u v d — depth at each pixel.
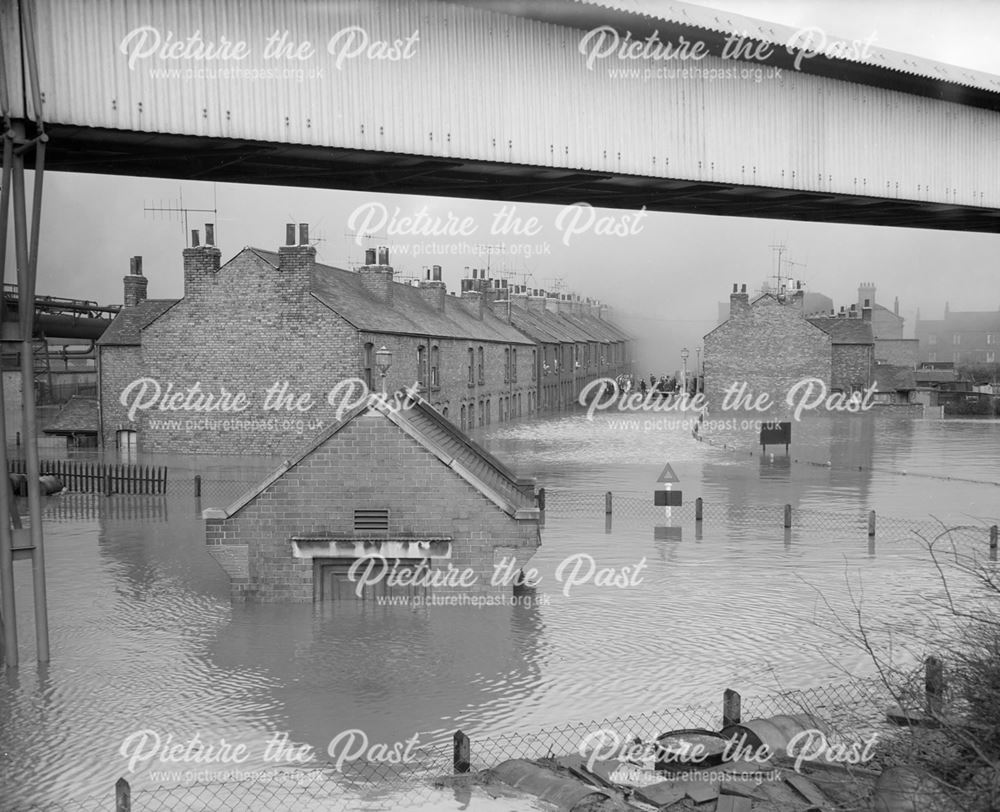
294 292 37.50
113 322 43.94
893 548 21.75
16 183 13.84
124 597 17.78
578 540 22.95
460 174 19.77
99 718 11.98
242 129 15.61
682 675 13.35
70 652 14.59
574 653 14.34
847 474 35.56
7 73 13.56
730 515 26.38
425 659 14.11
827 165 22.77
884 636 14.77
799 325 64.25
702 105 20.73
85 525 25.25
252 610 16.88
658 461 40.12
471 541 17.14
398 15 16.98
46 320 55.56
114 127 14.52
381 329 38.84
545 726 11.56
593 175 19.75
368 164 18.38
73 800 9.81
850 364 65.81
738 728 10.24
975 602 16.31
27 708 12.32
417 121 17.33
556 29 18.72
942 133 24.83
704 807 8.97
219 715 12.04
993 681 7.90
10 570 13.88
